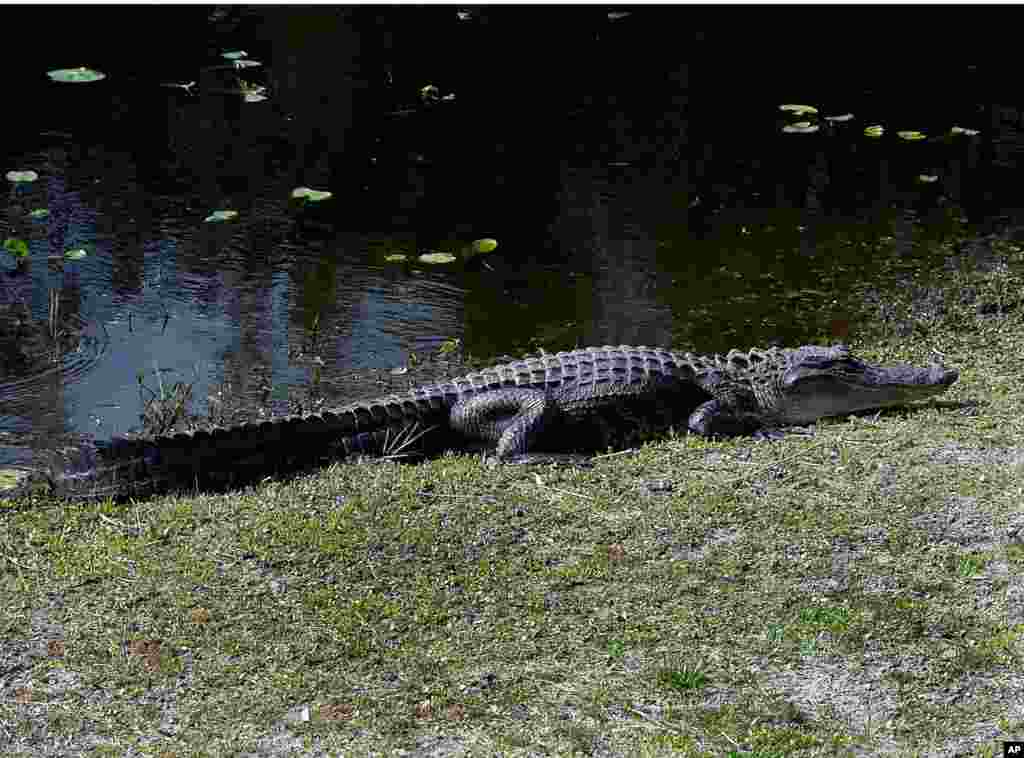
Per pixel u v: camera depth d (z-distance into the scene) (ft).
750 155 45.39
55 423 28.07
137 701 17.94
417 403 26.18
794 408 27.43
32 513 23.16
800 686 18.45
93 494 23.75
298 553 21.58
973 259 37.65
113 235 37.58
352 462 25.49
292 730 17.35
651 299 35.09
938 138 47.32
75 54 51.44
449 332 33.06
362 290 35.24
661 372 27.20
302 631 19.53
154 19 56.29
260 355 31.65
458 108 48.49
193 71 50.42
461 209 40.47
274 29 55.93
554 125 47.44
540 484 24.31
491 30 57.57
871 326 33.37
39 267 35.60
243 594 20.47
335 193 41.11
